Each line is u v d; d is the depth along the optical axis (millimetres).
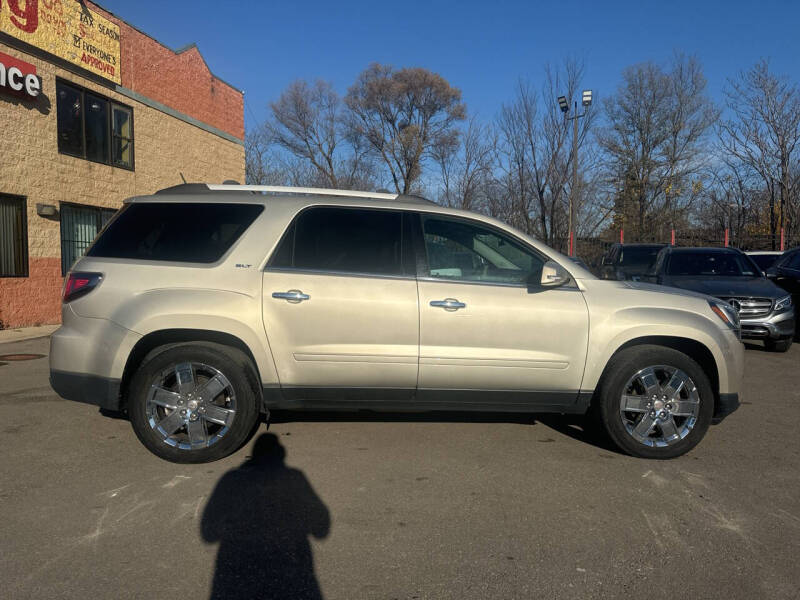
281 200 4504
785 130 24844
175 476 4012
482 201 31172
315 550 3082
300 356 4262
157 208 4480
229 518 3418
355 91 44281
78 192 13289
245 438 4285
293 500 3670
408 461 4352
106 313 4199
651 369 4406
